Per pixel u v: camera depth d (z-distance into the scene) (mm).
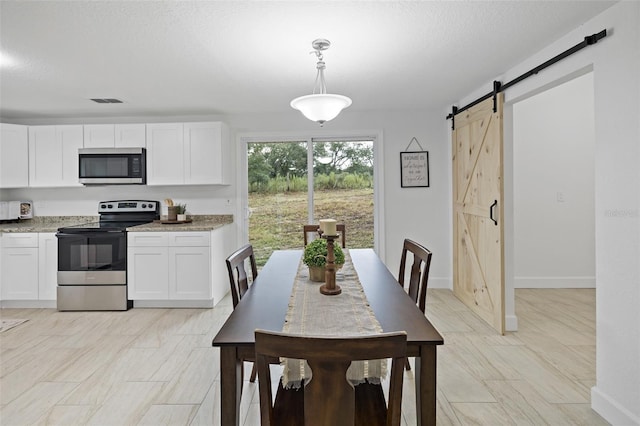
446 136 4512
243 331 1399
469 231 3816
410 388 2307
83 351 2883
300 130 4590
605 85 1990
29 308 3979
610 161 1957
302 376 1354
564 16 2092
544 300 4117
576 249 4609
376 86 3480
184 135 4234
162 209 4594
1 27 2162
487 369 2541
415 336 1339
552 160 4559
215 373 2529
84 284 3873
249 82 3260
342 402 1051
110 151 4188
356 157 4695
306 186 4695
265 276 2248
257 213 4691
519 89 2883
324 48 2492
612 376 1956
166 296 3934
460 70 3037
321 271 2068
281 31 2246
